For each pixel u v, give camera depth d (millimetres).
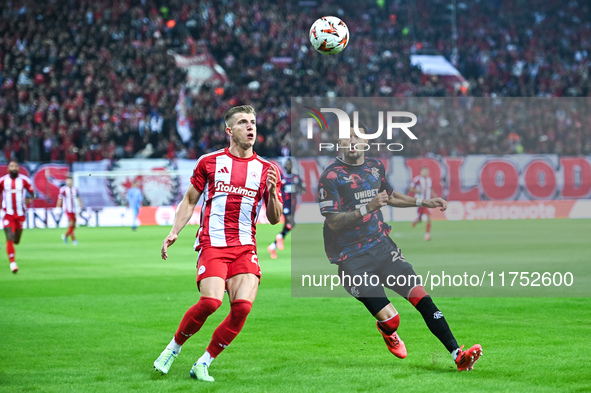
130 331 6918
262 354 5859
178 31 34156
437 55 37031
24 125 26031
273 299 9016
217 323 7406
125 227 24859
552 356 5637
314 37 6984
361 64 34562
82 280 11023
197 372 4973
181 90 29719
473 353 4977
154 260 14094
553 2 40844
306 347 6141
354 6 38500
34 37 29531
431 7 39438
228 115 5129
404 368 5312
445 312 7887
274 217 5168
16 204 12539
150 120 27969
